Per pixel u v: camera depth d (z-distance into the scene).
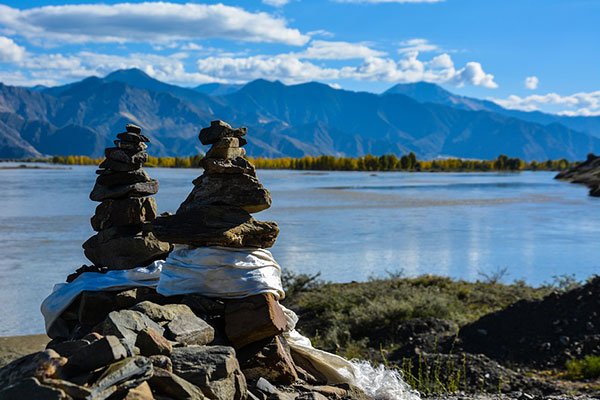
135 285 5.31
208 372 3.65
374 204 54.41
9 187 77.25
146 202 6.07
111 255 5.88
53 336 5.43
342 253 25.59
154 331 3.79
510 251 27.09
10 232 30.72
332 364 5.25
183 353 3.81
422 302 12.82
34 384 2.80
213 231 4.79
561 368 9.04
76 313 5.34
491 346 10.10
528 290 16.64
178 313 4.45
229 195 4.98
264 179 120.50
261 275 4.86
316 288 17.52
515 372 8.75
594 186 91.25
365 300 14.19
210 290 4.82
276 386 4.57
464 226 37.56
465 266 23.11
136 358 3.30
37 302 15.40
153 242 5.87
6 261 21.84
